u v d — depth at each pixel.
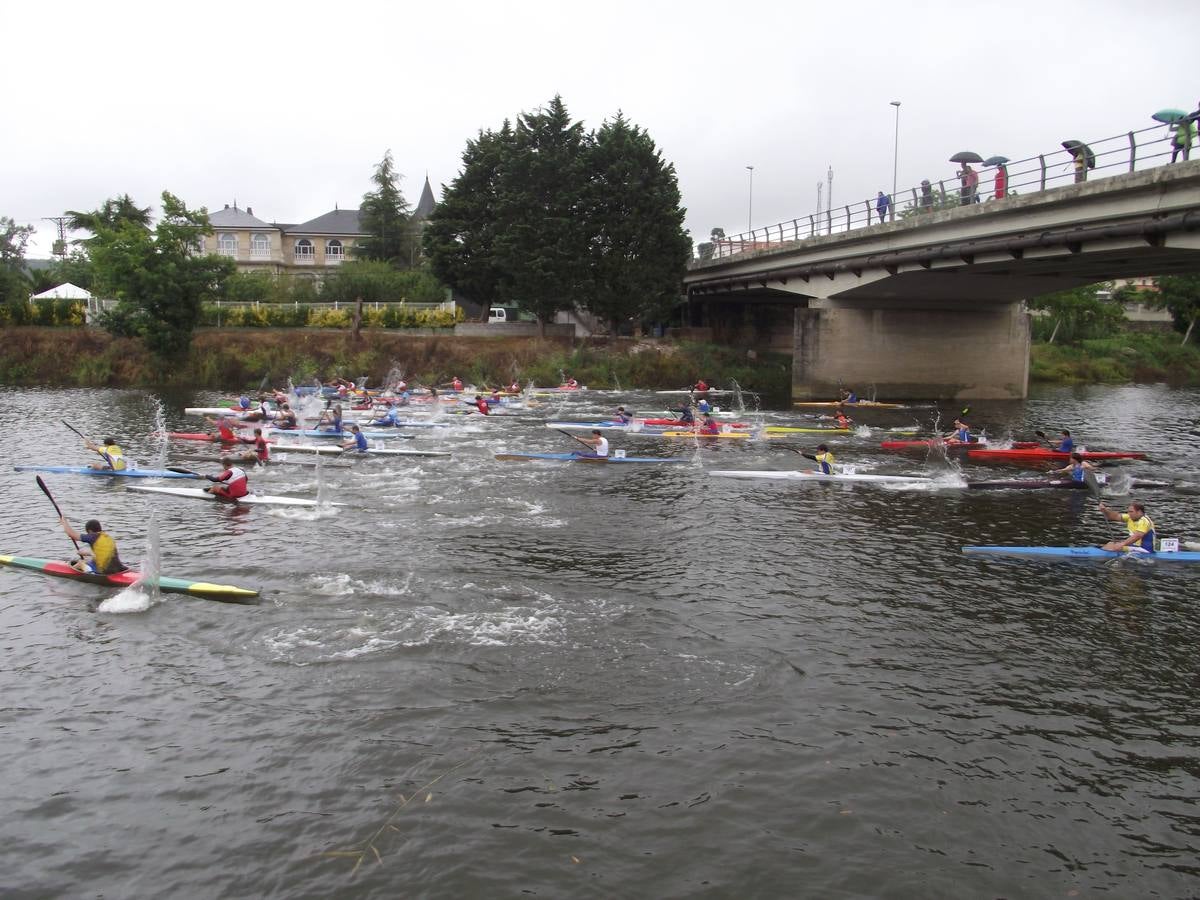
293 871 8.77
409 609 15.31
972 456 32.59
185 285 55.75
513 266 60.56
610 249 60.88
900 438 37.25
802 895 8.55
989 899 8.54
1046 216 33.34
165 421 39.53
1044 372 70.06
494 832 9.40
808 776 10.49
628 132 59.88
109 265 55.84
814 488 26.27
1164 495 25.91
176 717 11.58
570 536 20.27
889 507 23.77
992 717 11.95
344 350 59.56
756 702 12.23
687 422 39.84
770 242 58.31
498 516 22.05
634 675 12.97
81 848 9.06
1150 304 86.88
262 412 39.16
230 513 21.89
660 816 9.70
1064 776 10.59
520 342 63.28
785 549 19.50
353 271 74.19
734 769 10.61
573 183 59.19
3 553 18.25
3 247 94.38
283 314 63.69
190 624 14.55
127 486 24.72
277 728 11.34
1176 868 9.01
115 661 13.18
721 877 8.79
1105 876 8.88
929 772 10.62
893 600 16.27
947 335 54.41
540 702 12.12
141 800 9.85
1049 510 23.58
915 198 42.44
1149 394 59.72
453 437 36.00
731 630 14.70
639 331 70.94
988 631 14.85
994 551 19.48
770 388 61.56
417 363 59.69
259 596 15.83
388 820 9.56
